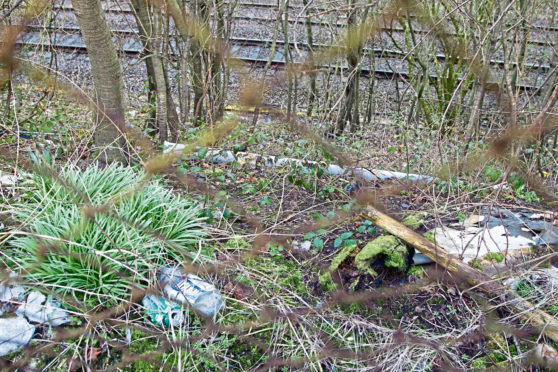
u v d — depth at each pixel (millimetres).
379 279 2938
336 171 3982
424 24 4699
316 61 3777
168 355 2426
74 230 2691
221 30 4613
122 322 2510
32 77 3547
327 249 3203
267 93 3965
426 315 2752
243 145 4410
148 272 2740
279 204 3730
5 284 2490
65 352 2363
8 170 3537
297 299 2822
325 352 2494
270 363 2434
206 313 2596
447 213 3490
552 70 4312
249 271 2982
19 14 3896
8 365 2271
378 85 7062
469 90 6207
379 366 2455
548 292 2764
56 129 4105
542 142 3770
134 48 6836
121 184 3191
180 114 4863
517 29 3936
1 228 2814
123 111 3648
